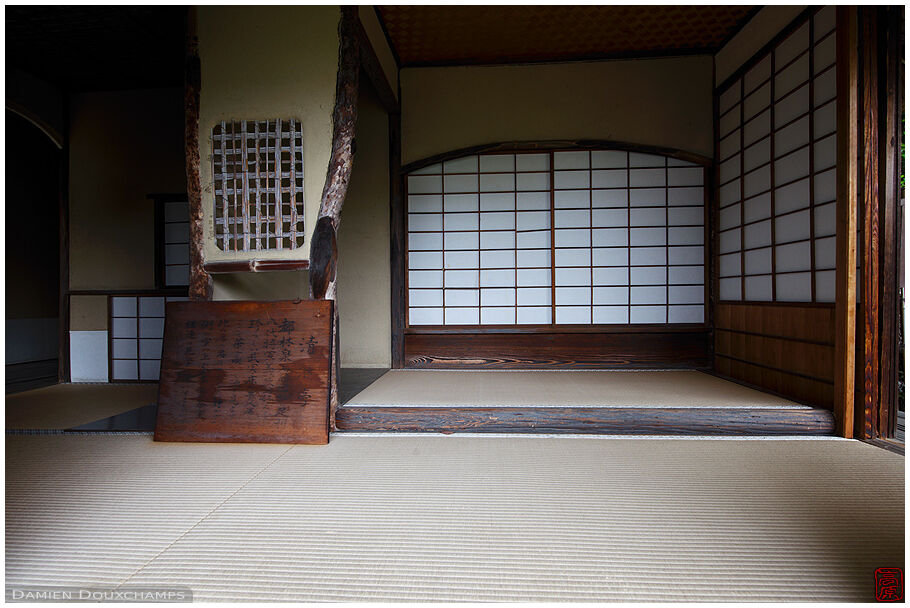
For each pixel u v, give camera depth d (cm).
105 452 253
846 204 269
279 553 152
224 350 284
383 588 134
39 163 631
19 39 394
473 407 297
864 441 266
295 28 296
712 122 459
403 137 487
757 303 378
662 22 413
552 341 478
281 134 295
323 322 282
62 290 484
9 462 238
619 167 476
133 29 382
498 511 180
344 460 239
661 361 470
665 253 473
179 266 474
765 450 251
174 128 473
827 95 300
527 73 478
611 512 179
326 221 292
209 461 238
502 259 487
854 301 269
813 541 157
